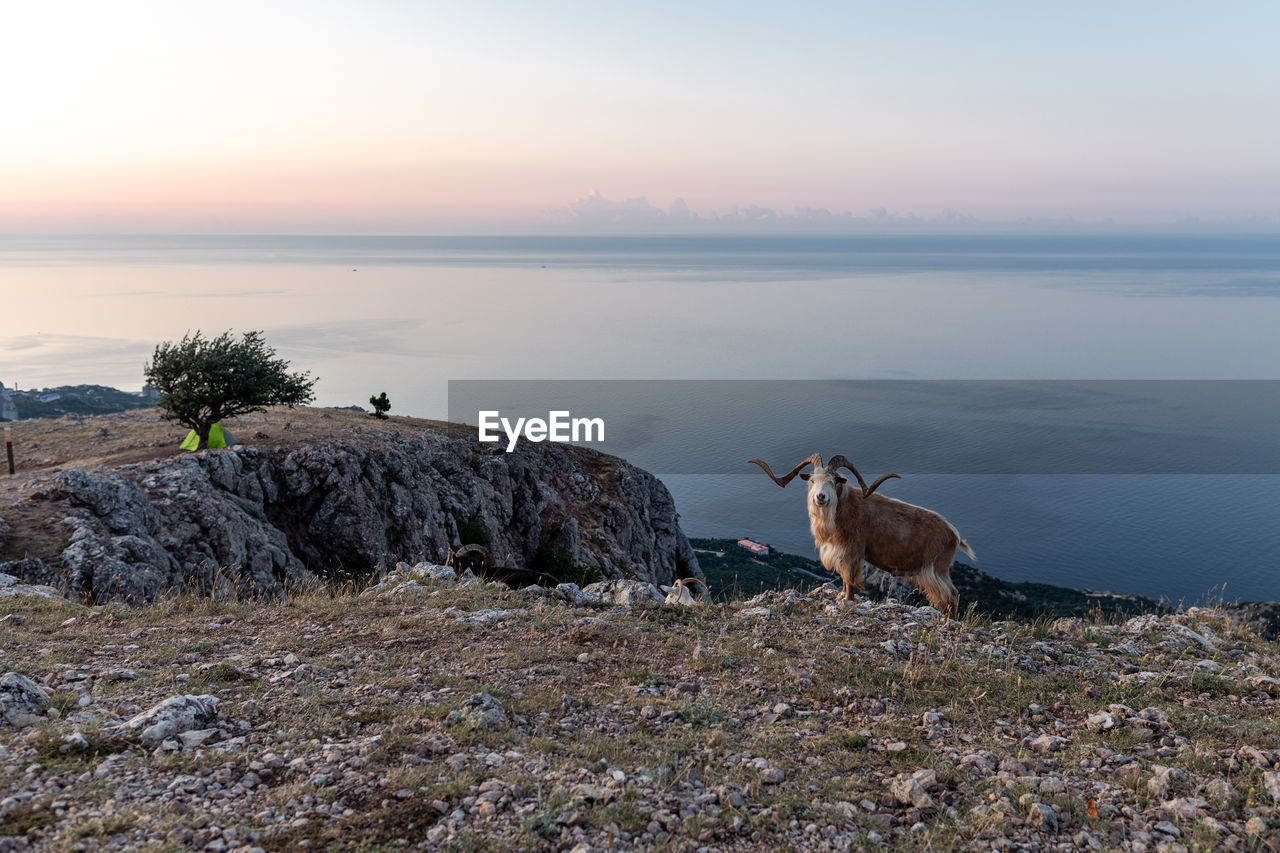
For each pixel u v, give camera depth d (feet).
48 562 56.70
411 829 15.23
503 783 17.12
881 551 37.35
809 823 16.65
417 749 18.69
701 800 17.26
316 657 25.99
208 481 100.01
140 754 17.52
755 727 21.94
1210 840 16.75
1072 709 24.38
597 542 171.73
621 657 27.35
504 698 22.71
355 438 132.16
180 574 61.05
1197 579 337.52
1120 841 16.83
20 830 14.19
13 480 91.09
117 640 27.63
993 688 25.86
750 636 30.27
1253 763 20.39
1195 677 27.55
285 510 113.19
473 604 34.63
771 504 440.86
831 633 31.07
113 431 145.48
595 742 19.94
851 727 22.20
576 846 14.97
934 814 17.46
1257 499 495.41
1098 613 38.65
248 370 114.93
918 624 32.68
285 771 17.33
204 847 14.19
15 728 18.57
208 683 22.63
